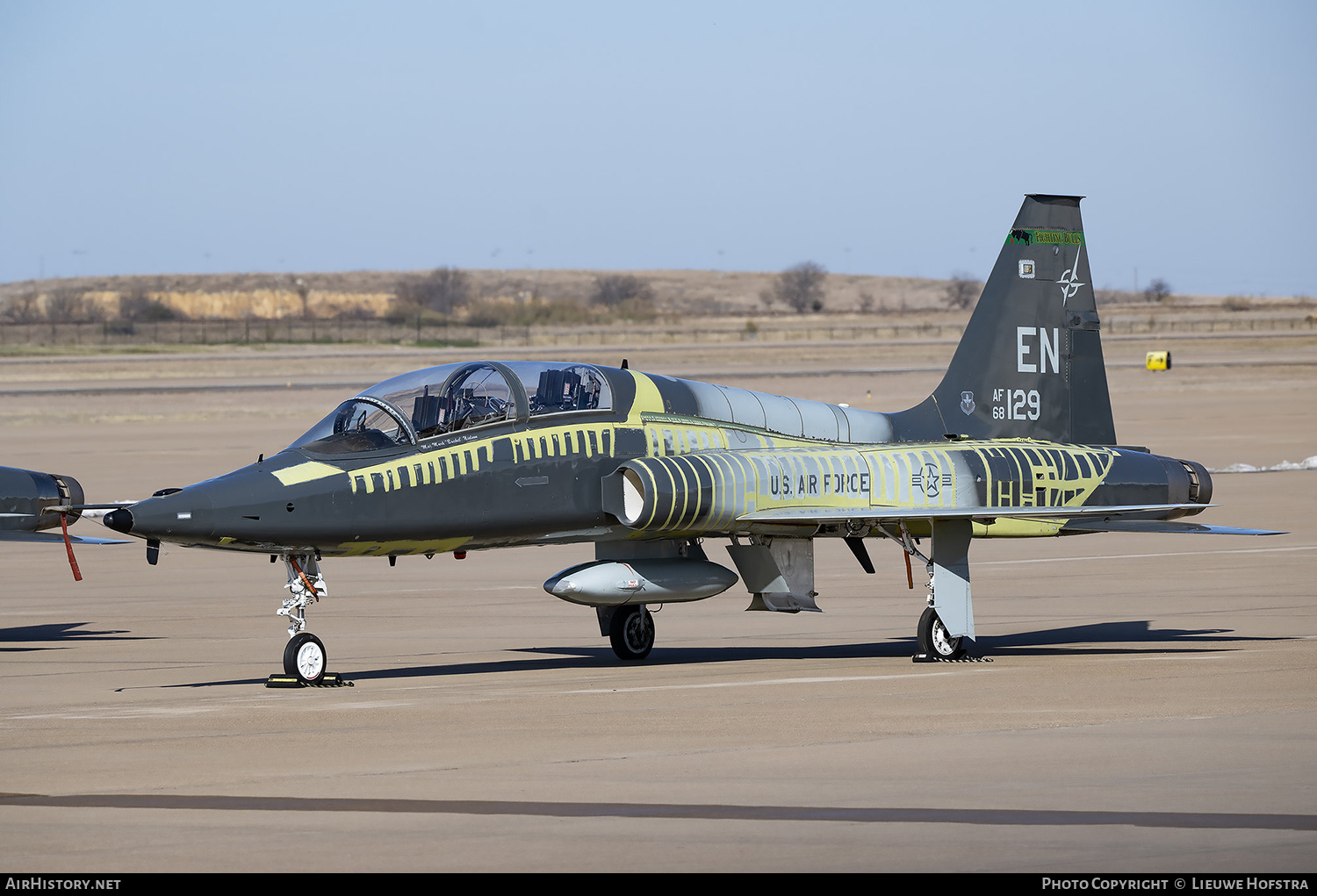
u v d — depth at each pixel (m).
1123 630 59.81
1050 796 30.52
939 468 55.25
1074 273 62.59
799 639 58.97
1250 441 160.25
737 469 51.50
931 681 46.53
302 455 47.53
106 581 81.38
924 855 26.41
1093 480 58.09
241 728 39.41
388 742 36.97
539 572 84.31
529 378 51.69
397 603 71.25
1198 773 32.50
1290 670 47.84
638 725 38.81
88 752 36.28
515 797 30.80
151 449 159.88
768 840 27.44
